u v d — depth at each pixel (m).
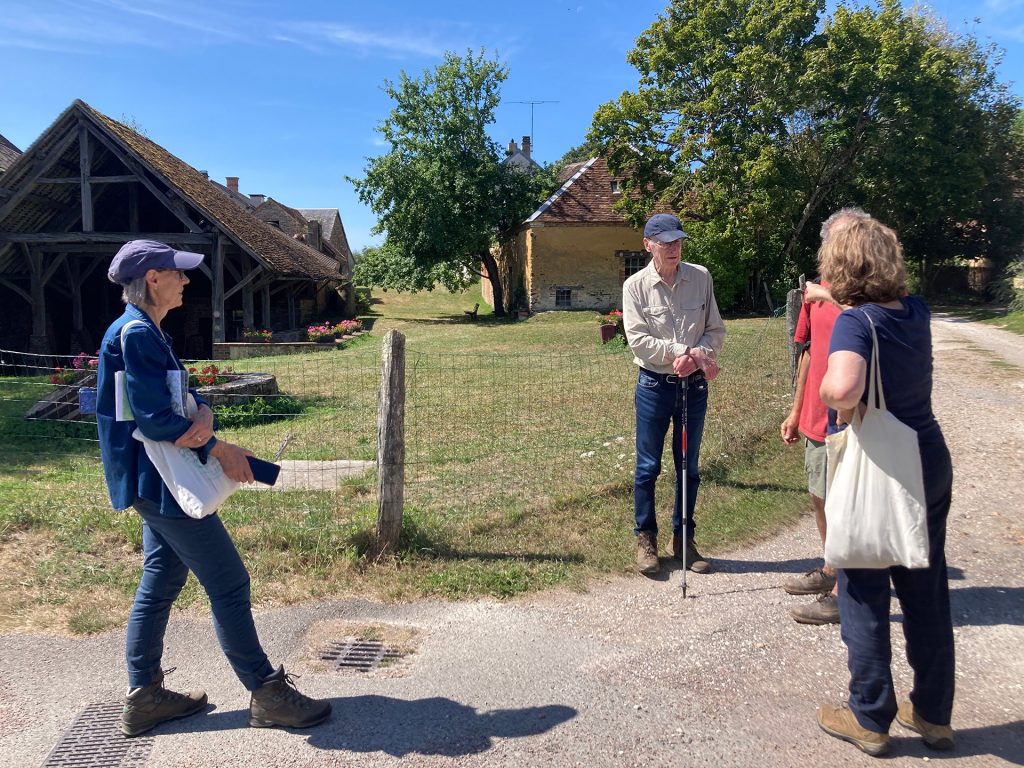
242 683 2.83
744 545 4.59
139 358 2.49
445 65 30.38
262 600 3.91
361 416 9.45
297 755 2.62
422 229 30.39
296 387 12.14
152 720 2.77
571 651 3.36
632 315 4.12
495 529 4.80
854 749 2.59
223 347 20.00
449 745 2.66
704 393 4.18
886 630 2.51
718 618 3.63
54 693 3.05
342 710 2.90
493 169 30.55
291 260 27.03
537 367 13.18
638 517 4.26
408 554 4.36
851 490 2.39
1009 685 2.97
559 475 6.00
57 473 6.36
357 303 40.78
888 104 23.56
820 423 3.53
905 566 2.34
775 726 2.74
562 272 29.59
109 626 3.62
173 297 2.70
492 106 30.89
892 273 2.40
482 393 10.45
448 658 3.31
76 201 23.39
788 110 23.50
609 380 11.13
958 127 25.31
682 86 25.30
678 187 25.30
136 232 22.08
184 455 2.58
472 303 45.88
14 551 4.47
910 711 2.71
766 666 3.18
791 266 26.06
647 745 2.64
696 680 3.08
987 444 6.72
